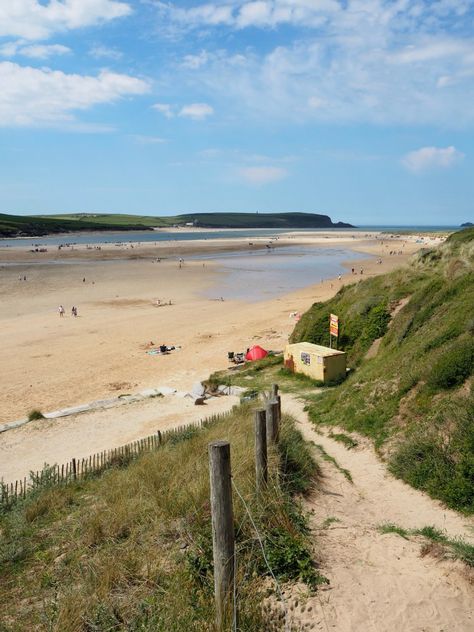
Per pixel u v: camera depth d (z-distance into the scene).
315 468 9.34
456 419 9.55
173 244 143.88
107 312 44.78
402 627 4.81
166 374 26.22
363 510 8.01
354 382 15.27
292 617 4.88
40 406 21.69
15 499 10.05
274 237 198.88
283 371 22.80
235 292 55.94
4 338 35.09
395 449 10.30
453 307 15.18
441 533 7.05
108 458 12.70
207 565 5.46
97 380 25.50
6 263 84.06
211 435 10.94
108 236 199.88
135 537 6.63
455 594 5.32
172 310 45.25
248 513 5.87
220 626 4.41
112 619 4.86
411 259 26.50
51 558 6.67
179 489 7.65
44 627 4.92
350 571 5.79
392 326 20.31
